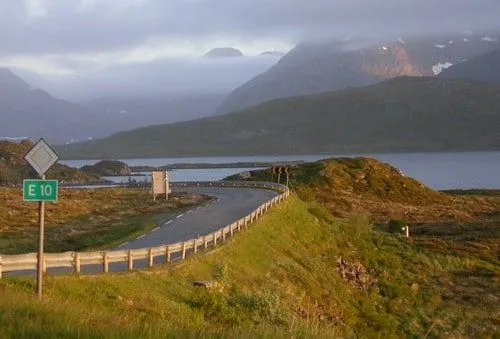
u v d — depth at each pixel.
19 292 16.78
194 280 24.41
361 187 99.19
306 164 108.38
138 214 56.47
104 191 79.88
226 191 76.81
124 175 192.75
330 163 106.12
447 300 41.94
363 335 30.17
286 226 47.75
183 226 42.78
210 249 30.53
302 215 55.03
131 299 19.92
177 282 23.41
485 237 65.56
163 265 25.20
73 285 19.39
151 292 21.12
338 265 46.09
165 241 35.12
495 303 40.97
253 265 32.72
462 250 58.41
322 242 50.41
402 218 80.44
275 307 21.45
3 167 118.19
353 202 87.56
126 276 21.95
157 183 67.81
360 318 35.22
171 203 64.06
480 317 38.00
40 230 16.86
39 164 16.31
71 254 20.84
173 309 20.06
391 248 55.97
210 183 90.25
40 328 12.31
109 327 12.87
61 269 23.25
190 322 18.58
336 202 86.50
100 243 38.78
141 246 33.09
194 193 75.12
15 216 53.41
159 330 13.12
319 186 95.75
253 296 21.83
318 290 35.69
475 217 85.75
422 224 75.69
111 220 52.97
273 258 36.50
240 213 49.81
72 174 146.88
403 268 50.12
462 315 38.44
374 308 37.84
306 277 36.72
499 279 47.94
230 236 35.09
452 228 72.19
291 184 95.12
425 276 48.59
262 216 45.47
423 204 95.12
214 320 20.20
